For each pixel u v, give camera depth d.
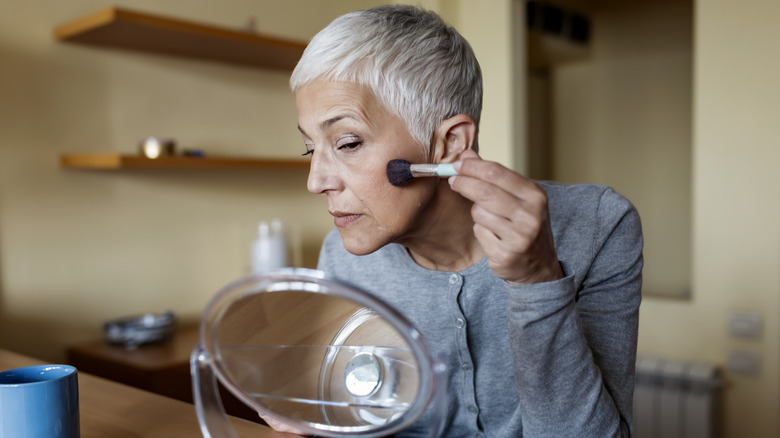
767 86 2.17
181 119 2.19
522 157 2.90
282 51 2.14
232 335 0.55
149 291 2.12
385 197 0.75
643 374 2.40
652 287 3.93
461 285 0.90
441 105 0.79
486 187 0.62
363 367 0.57
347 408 0.59
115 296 2.04
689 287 3.79
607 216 0.91
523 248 0.62
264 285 0.49
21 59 1.81
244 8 2.32
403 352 0.54
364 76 0.73
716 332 2.32
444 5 2.87
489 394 0.93
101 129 1.99
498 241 0.63
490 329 0.91
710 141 2.30
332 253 1.08
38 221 1.86
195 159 1.94
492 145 2.91
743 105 2.22
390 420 0.56
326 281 0.47
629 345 0.89
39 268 1.87
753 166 2.21
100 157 1.77
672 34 3.84
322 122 0.74
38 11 1.85
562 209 0.94
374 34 0.73
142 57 2.08
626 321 0.90
